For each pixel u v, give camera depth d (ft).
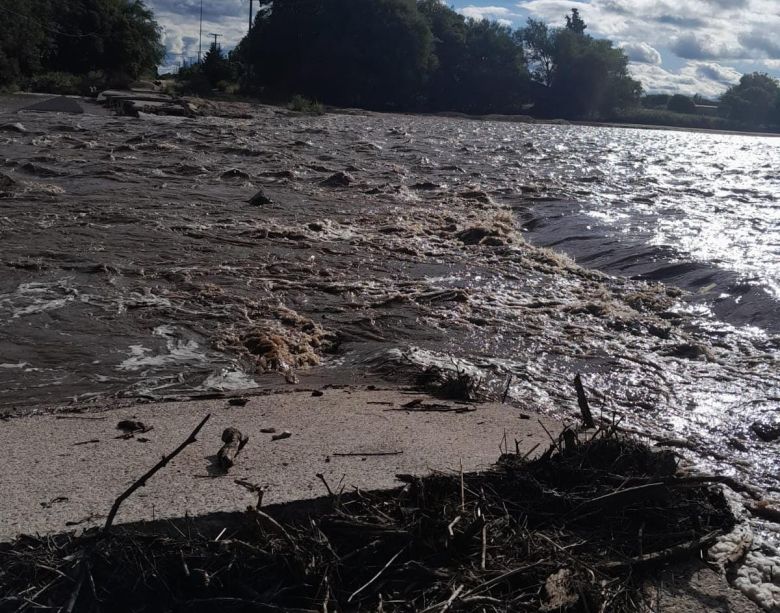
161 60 263.08
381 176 72.08
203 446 15.96
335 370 24.03
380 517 12.84
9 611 10.77
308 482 13.87
